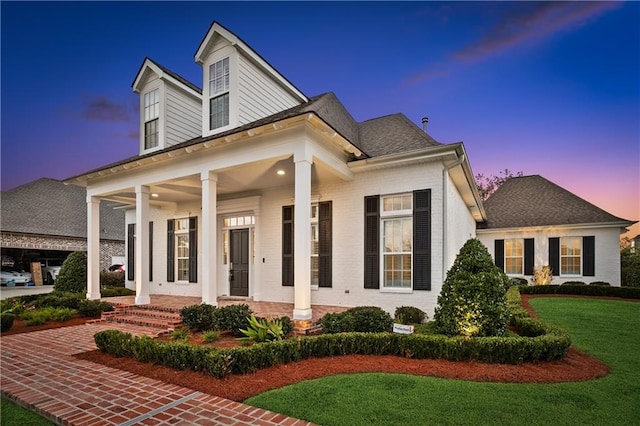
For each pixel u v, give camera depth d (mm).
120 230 27453
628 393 3918
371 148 9438
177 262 13516
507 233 17312
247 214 11406
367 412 3439
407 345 5375
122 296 13367
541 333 5914
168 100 11258
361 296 8836
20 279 22812
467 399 3730
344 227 9211
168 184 10070
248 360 4637
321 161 7719
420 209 8203
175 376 4613
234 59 9336
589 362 5098
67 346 6660
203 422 3275
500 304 5809
